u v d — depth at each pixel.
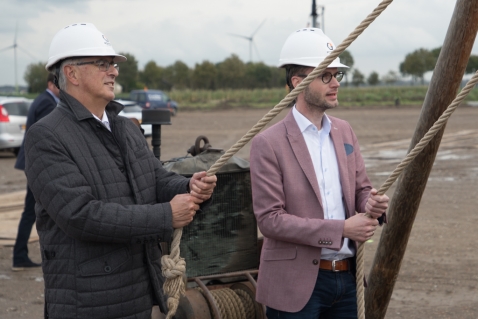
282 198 3.23
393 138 19.08
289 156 3.26
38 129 2.89
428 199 9.94
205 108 42.34
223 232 4.33
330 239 3.09
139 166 3.12
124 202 3.00
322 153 3.33
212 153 4.36
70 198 2.80
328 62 2.82
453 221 8.49
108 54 3.00
